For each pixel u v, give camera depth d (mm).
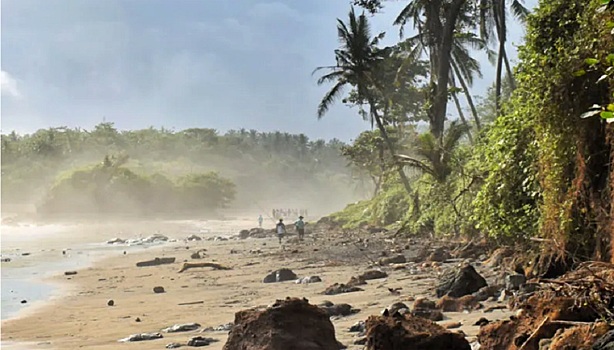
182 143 169625
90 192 97938
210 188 112875
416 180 40000
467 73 46062
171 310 15383
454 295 12008
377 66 41594
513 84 37906
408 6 38125
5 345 12148
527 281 11266
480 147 25188
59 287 22312
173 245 44375
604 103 10438
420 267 18562
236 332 7320
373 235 36875
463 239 23750
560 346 5605
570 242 11172
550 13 12508
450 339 6242
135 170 113500
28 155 144375
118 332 12742
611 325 5465
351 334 9445
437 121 34656
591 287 6230
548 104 11797
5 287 22547
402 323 6453
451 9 34656
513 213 15406
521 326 6516
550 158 12008
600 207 10320
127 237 57656
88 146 153125
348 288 15289
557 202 11781
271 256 29453
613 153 9852
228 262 27734
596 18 10391
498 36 34406
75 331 13383
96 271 27500
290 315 7250
